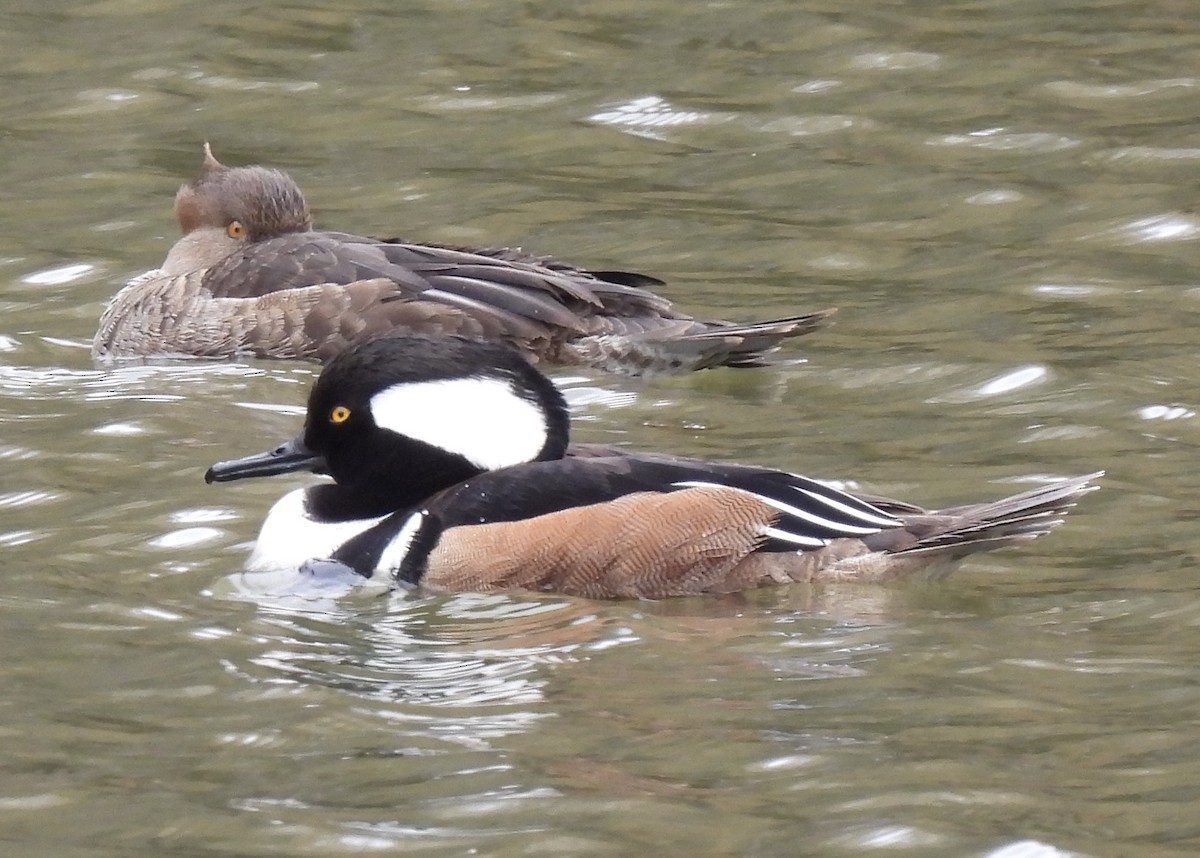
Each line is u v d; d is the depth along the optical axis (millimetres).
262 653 10438
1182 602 10969
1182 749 9047
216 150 22234
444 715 9617
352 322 16656
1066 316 17078
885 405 15023
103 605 11102
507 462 11867
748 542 11312
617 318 16594
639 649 10453
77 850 8320
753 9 26219
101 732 9453
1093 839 8250
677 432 14414
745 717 9531
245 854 8242
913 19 25719
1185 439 14016
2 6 26656
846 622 10828
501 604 11188
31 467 13531
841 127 22422
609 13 26250
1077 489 11633
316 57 25000
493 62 24672
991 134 22000
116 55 25062
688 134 22484
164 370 16406
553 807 8602
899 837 8281
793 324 15867
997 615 10883
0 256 19297
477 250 17453
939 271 18500
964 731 9312
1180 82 23188
